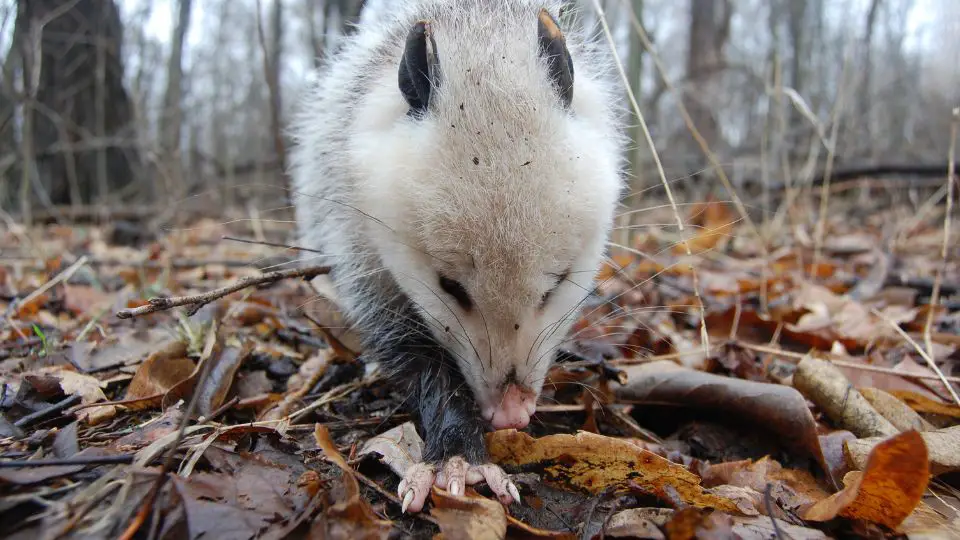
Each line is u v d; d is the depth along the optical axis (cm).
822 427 32
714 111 151
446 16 31
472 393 28
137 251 88
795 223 85
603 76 37
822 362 34
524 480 26
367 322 33
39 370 33
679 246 85
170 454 21
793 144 153
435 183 25
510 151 24
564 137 26
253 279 30
